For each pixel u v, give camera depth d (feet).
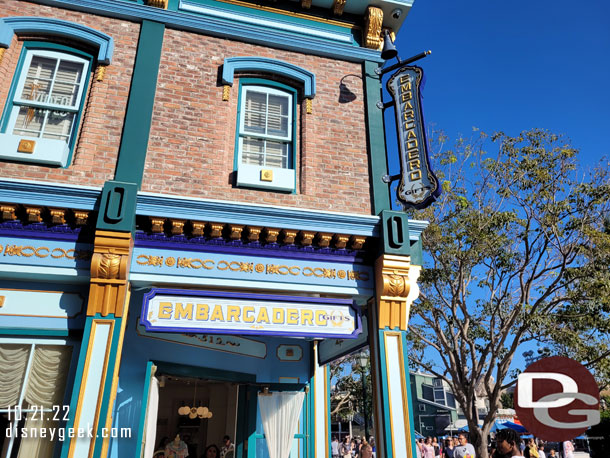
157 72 23.79
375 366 21.91
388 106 26.94
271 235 21.68
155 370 22.79
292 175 23.72
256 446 30.35
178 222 20.66
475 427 49.24
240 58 25.53
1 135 20.36
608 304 41.34
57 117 22.66
